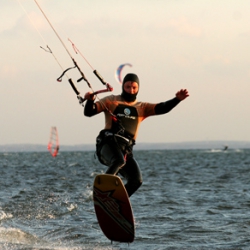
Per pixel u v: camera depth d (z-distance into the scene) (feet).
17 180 356.38
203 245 131.44
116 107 109.81
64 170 528.22
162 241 136.26
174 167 612.29
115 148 108.06
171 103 110.42
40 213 182.09
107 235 109.19
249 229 152.87
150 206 205.26
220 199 231.91
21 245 126.82
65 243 132.16
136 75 111.45
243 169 536.01
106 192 106.52
